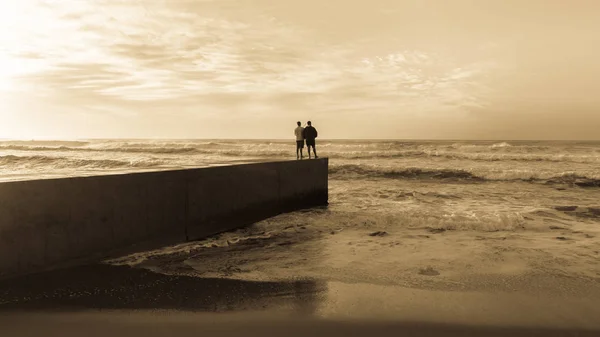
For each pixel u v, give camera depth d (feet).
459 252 21.42
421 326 12.32
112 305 13.97
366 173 66.49
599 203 38.68
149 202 20.84
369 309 13.70
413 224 28.84
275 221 29.81
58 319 12.68
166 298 14.76
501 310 13.57
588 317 12.96
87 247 17.95
